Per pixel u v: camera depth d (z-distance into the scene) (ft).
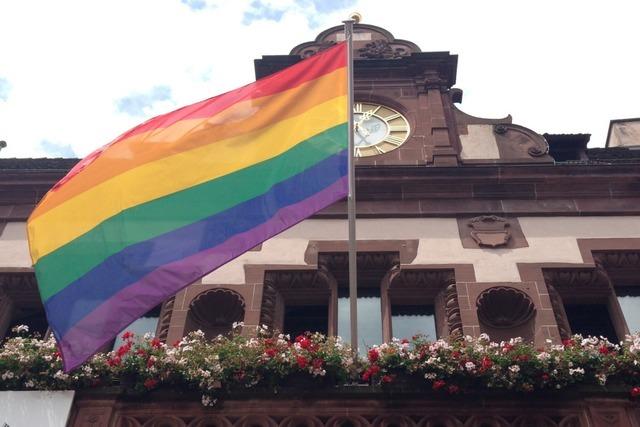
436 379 38.19
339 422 37.55
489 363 38.06
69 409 37.76
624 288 49.67
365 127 60.59
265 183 41.55
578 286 48.44
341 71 46.47
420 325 47.73
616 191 53.62
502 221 51.85
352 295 39.78
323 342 41.27
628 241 50.31
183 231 39.58
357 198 53.67
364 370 38.91
